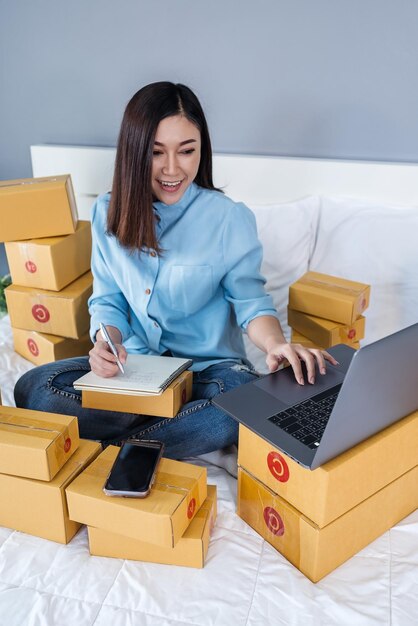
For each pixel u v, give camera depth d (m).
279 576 1.15
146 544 1.17
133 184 1.42
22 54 2.19
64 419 1.29
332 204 1.99
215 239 1.55
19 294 1.84
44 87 2.22
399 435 1.16
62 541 1.24
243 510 1.29
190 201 1.55
